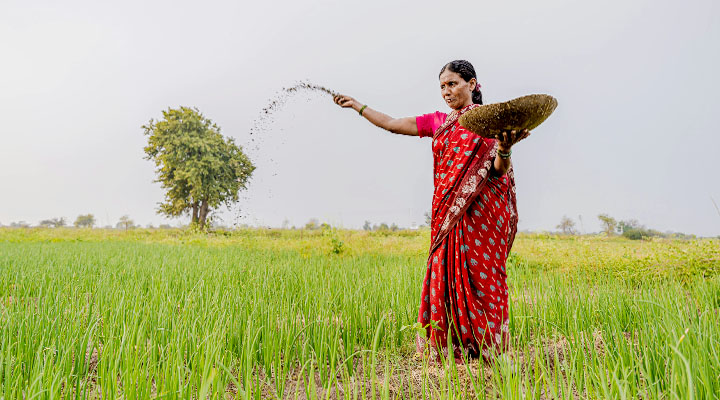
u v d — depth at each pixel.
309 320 3.09
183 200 33.59
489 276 2.65
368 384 2.42
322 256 10.02
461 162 2.71
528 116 2.20
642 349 2.32
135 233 26.50
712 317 2.44
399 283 4.48
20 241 21.67
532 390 1.95
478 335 2.62
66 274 6.00
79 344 2.54
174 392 1.85
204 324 2.75
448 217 2.73
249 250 12.52
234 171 32.34
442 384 2.07
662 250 6.45
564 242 9.70
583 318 3.20
